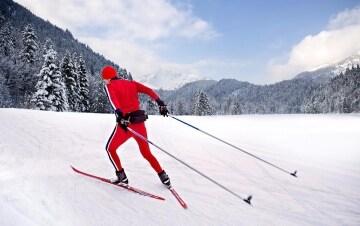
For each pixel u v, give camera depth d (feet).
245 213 10.91
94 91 167.22
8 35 189.78
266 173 16.34
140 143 12.42
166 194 12.18
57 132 23.07
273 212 11.16
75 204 9.89
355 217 10.97
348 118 54.95
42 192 10.28
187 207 10.99
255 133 32.07
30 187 10.57
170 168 16.14
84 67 146.82
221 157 19.52
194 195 12.32
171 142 23.73
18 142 18.40
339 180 15.57
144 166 16.15
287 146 25.00
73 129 25.17
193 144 23.44
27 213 8.36
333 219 10.76
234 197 12.44
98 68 414.62
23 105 151.84
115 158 12.31
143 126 12.56
